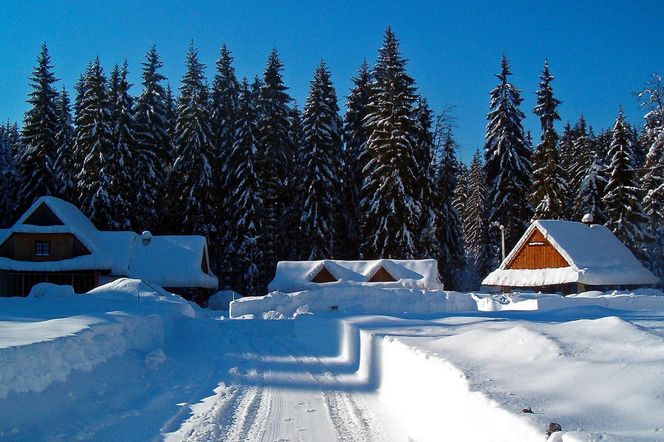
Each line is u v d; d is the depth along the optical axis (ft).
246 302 89.30
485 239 188.34
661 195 143.02
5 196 186.19
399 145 144.66
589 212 170.81
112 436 22.70
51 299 70.85
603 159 195.72
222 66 177.88
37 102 162.81
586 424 14.58
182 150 163.84
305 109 163.02
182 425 24.97
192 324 63.21
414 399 25.76
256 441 22.79
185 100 168.76
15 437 19.97
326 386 34.14
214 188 165.07
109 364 32.65
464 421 18.89
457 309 91.20
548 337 24.97
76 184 168.04
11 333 29.73
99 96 160.25
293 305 90.07
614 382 17.67
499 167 161.27
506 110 160.97
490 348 26.03
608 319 27.37
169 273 141.38
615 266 124.57
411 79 152.25
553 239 124.47
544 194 158.81
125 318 41.98
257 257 158.20
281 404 29.35
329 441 22.81
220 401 29.78
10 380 22.06
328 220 158.20
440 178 177.06
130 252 143.84
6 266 139.13
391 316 57.93
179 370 39.40
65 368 26.84
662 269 155.84
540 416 15.42
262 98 172.35
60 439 21.17
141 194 164.04
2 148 189.37
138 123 168.96
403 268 133.39
